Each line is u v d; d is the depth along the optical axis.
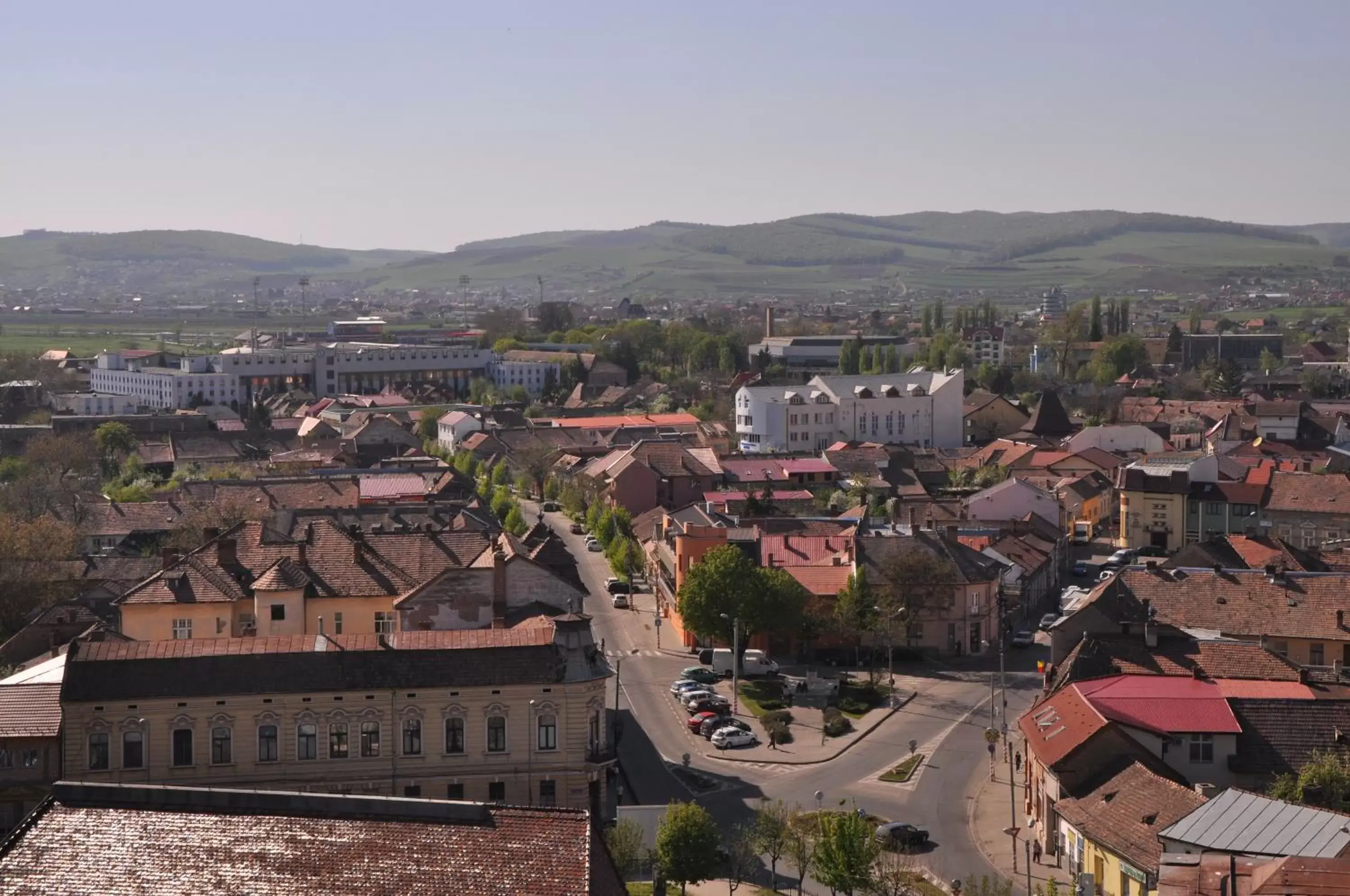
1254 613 155.50
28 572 180.75
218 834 71.31
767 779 139.62
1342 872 74.25
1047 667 149.50
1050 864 116.00
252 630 146.75
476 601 141.38
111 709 113.31
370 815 72.31
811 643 187.00
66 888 68.69
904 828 121.75
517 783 117.94
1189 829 96.81
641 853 110.88
